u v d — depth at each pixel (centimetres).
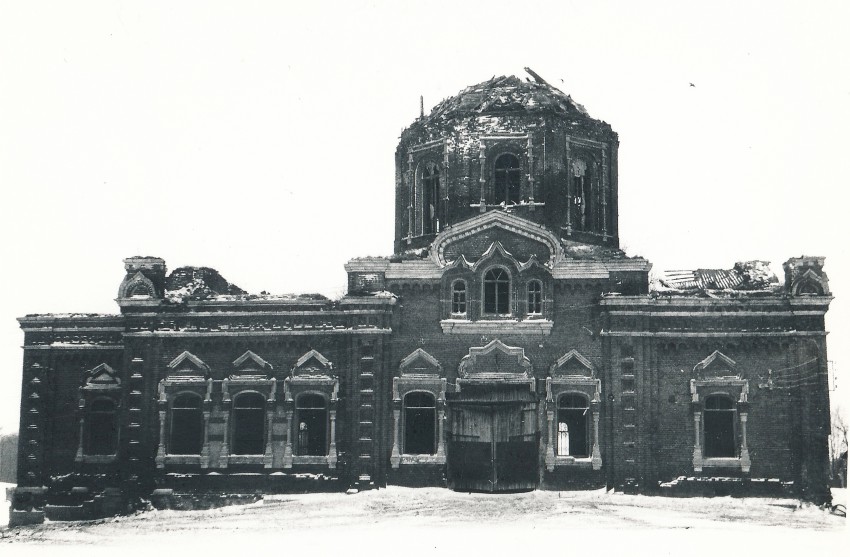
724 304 3753
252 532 3388
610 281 3809
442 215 4109
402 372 3803
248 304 3894
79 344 4122
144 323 3916
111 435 4100
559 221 4028
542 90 4222
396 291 3853
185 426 3894
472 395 3778
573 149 4144
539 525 3356
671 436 3725
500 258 3825
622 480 3688
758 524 3416
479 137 4062
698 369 3747
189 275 4166
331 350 3856
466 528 3328
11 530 3756
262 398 3891
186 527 3531
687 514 3528
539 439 3753
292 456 3809
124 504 3816
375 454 3747
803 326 3738
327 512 3591
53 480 4047
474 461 3747
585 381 3766
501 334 3806
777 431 3716
